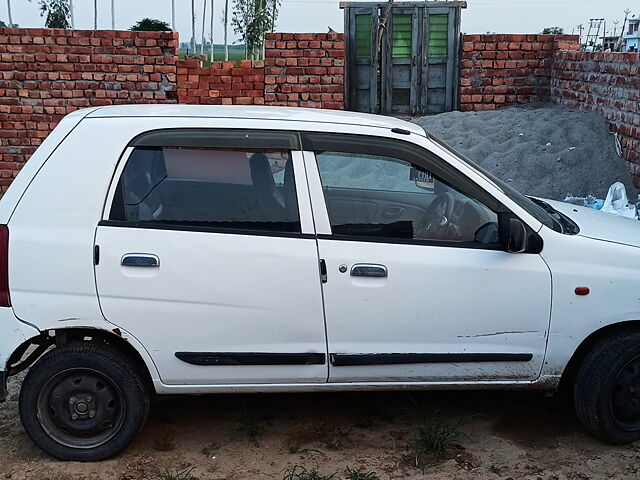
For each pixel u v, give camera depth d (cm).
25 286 382
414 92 1055
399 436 433
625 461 405
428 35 1037
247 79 973
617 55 824
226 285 386
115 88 968
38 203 388
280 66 963
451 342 400
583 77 919
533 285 398
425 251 396
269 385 402
